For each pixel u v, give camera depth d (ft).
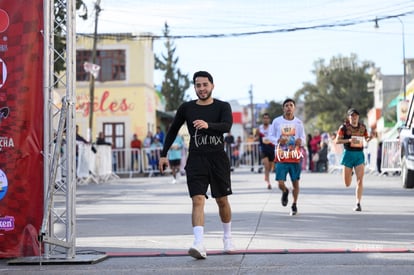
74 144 42.65
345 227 55.06
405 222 57.72
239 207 73.36
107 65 206.18
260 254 42.63
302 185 106.22
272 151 98.43
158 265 40.01
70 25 42.32
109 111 205.67
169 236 52.60
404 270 36.45
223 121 41.81
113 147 205.26
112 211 74.49
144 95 205.46
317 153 163.12
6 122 42.47
